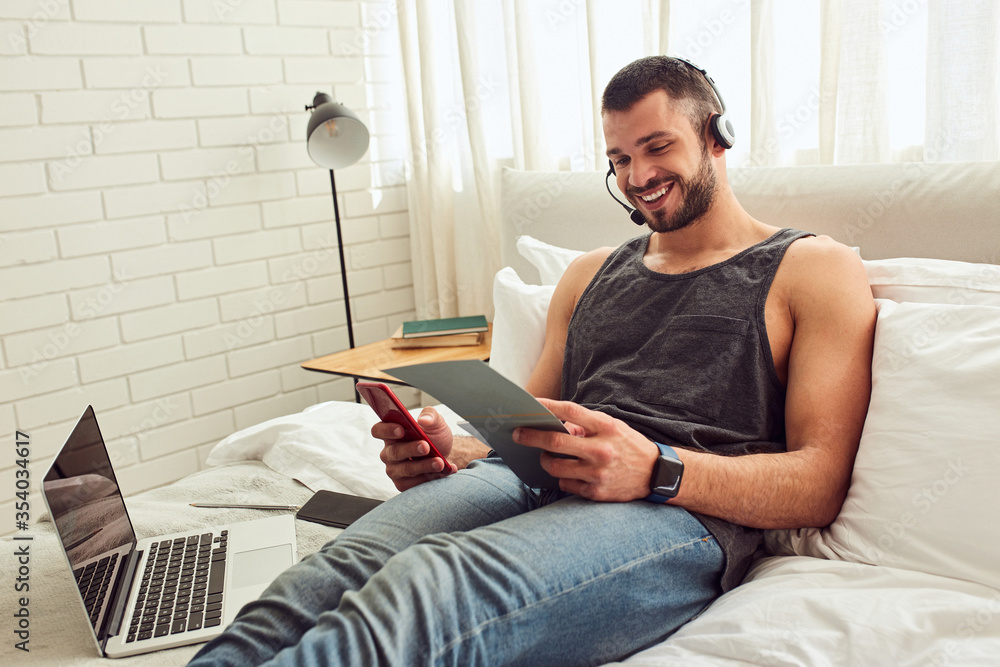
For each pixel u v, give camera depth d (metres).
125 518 1.16
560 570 0.84
